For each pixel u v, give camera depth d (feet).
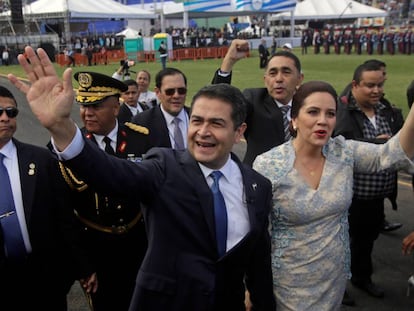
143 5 150.92
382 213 13.15
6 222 8.68
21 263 8.92
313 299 8.08
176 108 13.41
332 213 8.08
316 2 152.87
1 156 8.89
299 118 8.18
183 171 6.64
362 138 12.67
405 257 15.60
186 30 124.77
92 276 9.82
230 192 6.89
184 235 6.50
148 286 6.46
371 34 120.98
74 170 6.12
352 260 13.46
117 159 6.44
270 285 7.56
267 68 12.34
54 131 5.91
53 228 9.29
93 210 10.15
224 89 6.59
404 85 55.06
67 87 5.94
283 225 8.21
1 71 82.99
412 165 8.10
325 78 64.34
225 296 6.75
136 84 21.33
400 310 12.67
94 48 105.60
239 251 6.66
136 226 10.35
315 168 8.28
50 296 9.44
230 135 6.60
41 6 112.16
